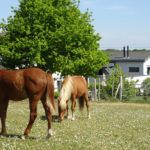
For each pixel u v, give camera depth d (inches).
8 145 581.6
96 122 885.8
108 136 690.2
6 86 647.8
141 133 735.7
